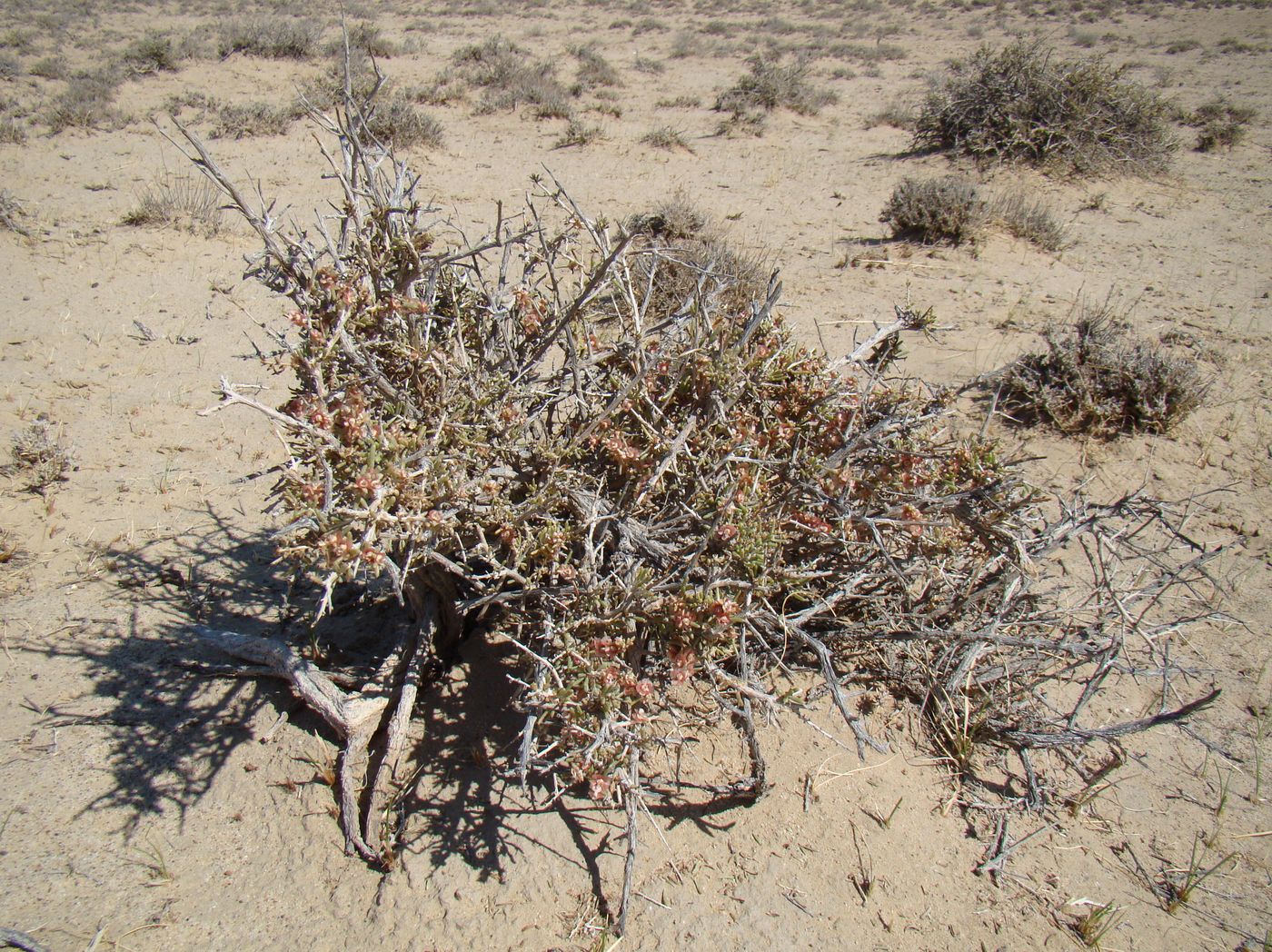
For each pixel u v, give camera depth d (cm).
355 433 237
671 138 1234
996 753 312
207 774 298
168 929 254
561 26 2917
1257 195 988
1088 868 278
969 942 256
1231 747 320
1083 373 525
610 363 325
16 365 571
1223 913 266
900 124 1420
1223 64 2072
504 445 283
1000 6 3462
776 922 258
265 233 263
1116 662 335
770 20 3186
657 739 264
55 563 395
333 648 345
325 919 258
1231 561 407
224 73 1709
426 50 2152
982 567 328
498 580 302
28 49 1911
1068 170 1053
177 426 510
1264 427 515
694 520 284
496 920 257
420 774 295
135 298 683
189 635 354
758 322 294
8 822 280
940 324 643
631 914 259
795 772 300
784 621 277
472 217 877
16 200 883
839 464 293
